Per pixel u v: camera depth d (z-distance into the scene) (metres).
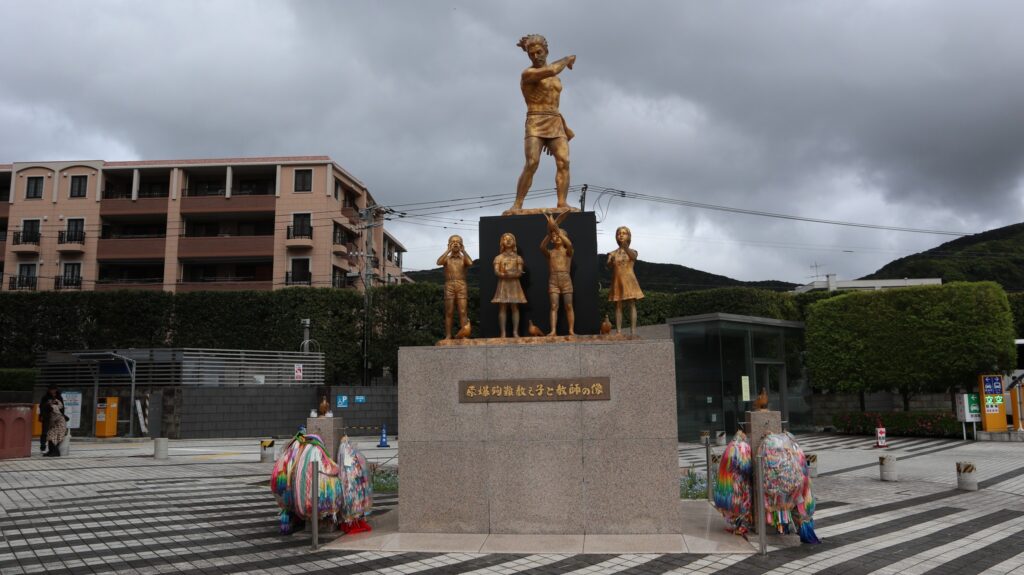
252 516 9.45
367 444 24.83
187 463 16.84
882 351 25.03
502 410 7.75
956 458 17.11
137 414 26.30
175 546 7.60
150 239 39.66
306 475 7.72
